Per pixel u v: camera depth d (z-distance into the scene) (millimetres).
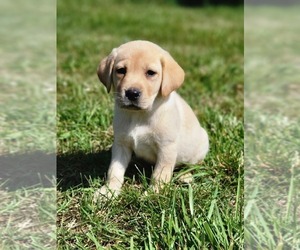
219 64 1751
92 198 779
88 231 718
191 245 675
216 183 830
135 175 884
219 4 4156
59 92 1277
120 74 771
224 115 1163
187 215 721
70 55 1728
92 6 3387
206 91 1409
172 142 818
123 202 782
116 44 2006
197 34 2424
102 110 1107
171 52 1925
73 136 994
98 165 909
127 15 2953
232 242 659
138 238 704
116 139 830
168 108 809
